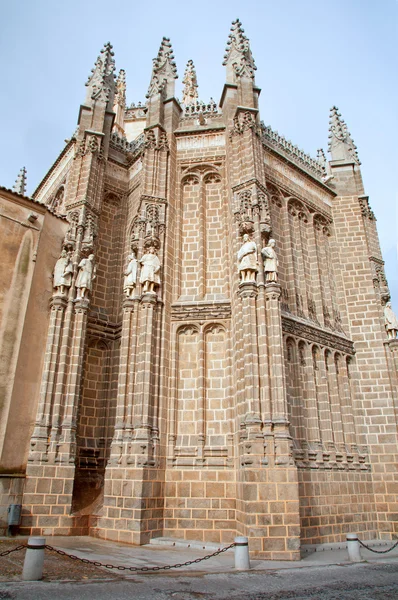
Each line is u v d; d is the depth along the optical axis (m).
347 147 33.72
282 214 28.11
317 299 27.95
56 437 20.38
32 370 21.38
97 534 18.83
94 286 26.56
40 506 19.17
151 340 21.41
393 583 11.93
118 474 19.20
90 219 25.86
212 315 22.95
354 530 22.34
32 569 11.08
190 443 20.97
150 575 12.23
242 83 27.02
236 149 25.45
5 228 22.47
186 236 25.58
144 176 25.61
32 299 22.39
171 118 27.61
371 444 25.42
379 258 30.52
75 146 28.98
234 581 11.80
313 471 21.75
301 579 12.34
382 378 26.59
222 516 19.38
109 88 30.61
